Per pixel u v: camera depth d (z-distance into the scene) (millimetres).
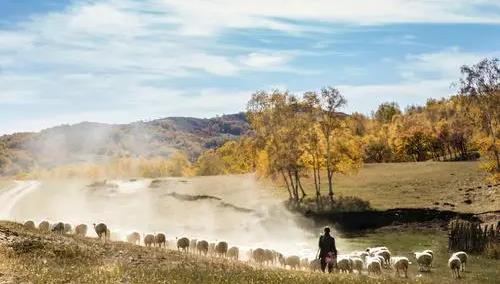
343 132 79125
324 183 88625
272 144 79125
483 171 80375
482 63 68125
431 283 23578
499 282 31750
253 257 37125
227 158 159000
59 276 18375
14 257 23062
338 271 31188
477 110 69875
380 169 95938
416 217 63844
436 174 83188
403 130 152750
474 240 46031
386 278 23609
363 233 62094
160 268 22609
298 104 79938
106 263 24234
